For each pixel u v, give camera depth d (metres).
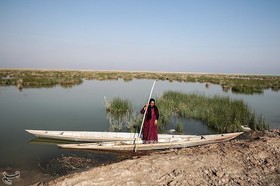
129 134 10.22
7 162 7.40
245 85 37.06
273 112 16.62
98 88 30.23
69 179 5.83
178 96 19.80
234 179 6.13
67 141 9.76
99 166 7.00
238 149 8.17
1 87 27.75
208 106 16.53
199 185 5.82
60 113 14.87
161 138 9.84
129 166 6.66
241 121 13.22
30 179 6.30
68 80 36.78
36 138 9.91
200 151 8.19
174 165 6.81
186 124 13.39
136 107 17.22
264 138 9.61
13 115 13.98
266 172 6.57
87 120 13.38
